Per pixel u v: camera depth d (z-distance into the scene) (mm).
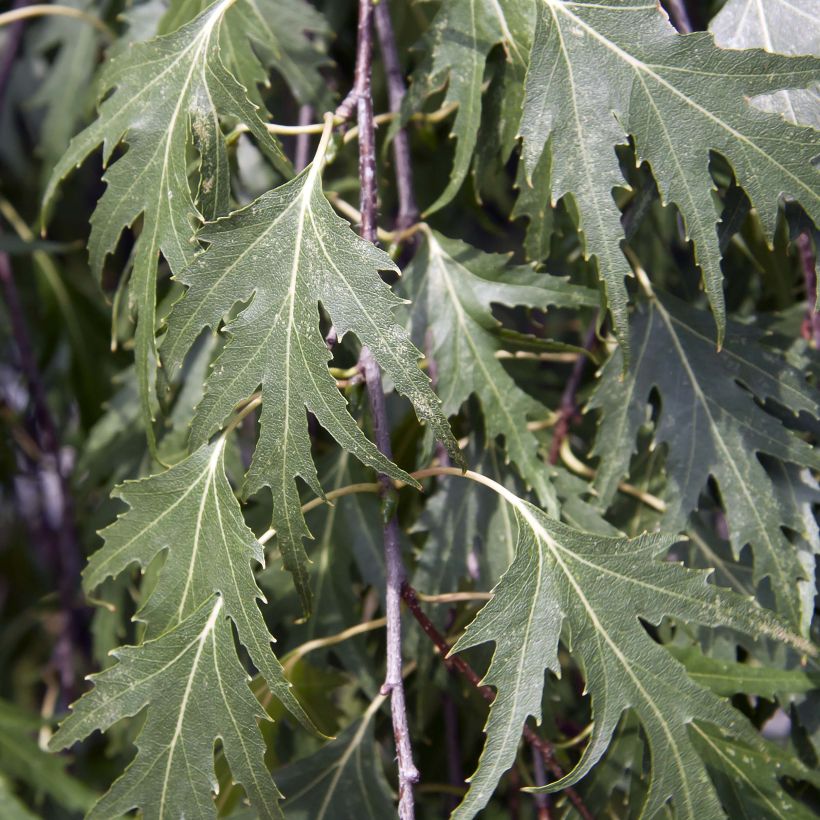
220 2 283
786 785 310
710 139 275
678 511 301
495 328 305
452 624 321
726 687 294
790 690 292
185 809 269
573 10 278
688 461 302
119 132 285
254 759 268
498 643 267
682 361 307
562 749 309
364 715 314
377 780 310
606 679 270
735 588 314
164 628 272
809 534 297
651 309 310
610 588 272
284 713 319
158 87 283
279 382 266
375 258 265
